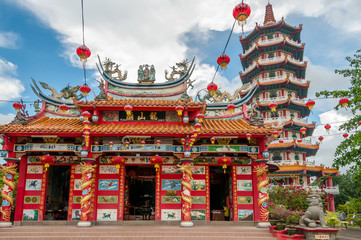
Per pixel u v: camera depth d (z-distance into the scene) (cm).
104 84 2044
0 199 2503
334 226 1530
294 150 4919
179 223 1769
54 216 1953
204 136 1697
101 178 1823
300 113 5441
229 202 1939
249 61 5762
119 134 1659
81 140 1772
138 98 2034
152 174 2127
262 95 5209
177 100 2014
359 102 1980
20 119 1742
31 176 1802
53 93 2020
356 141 1878
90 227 1594
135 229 1544
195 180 1834
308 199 1539
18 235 1466
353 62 2122
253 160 1842
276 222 1655
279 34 5341
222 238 1454
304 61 5278
